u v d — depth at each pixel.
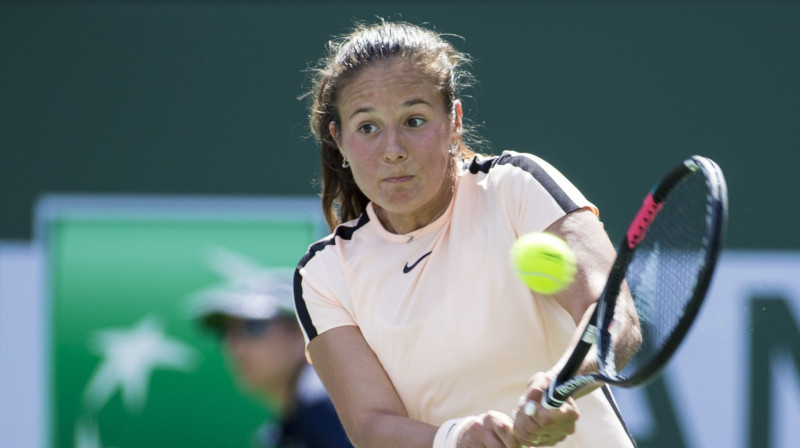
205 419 19.41
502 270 9.09
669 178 7.96
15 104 20.00
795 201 20.53
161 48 20.33
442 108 9.20
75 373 19.50
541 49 20.66
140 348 19.58
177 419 19.44
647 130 20.59
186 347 19.58
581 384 7.96
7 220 19.77
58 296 19.62
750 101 20.73
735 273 20.28
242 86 20.36
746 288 20.23
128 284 19.75
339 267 9.95
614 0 20.75
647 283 8.36
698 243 7.57
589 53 20.67
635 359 8.00
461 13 20.64
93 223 19.86
